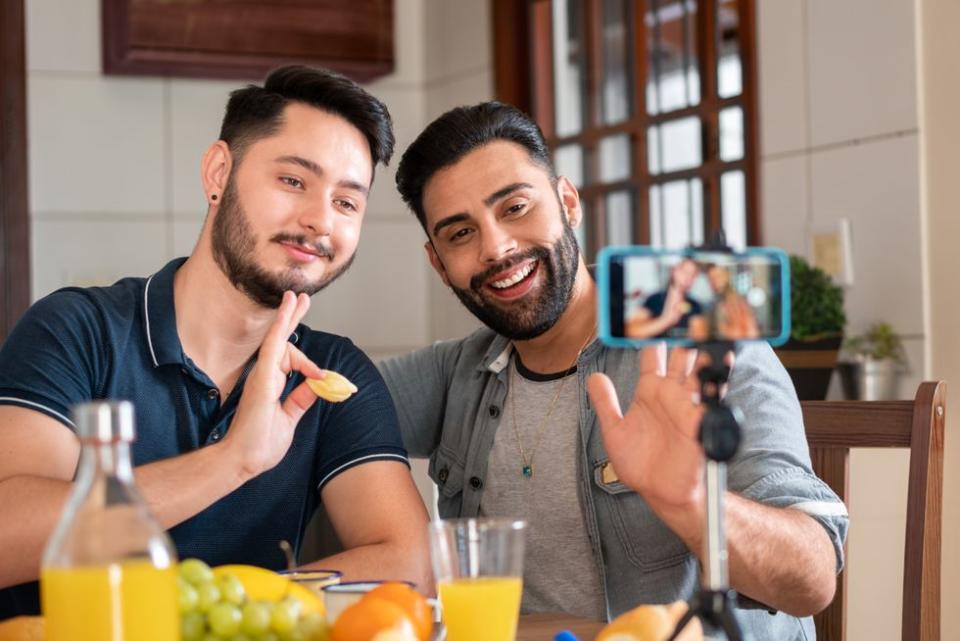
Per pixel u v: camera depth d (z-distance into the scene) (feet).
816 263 9.49
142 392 5.57
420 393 6.70
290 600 3.30
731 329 3.11
